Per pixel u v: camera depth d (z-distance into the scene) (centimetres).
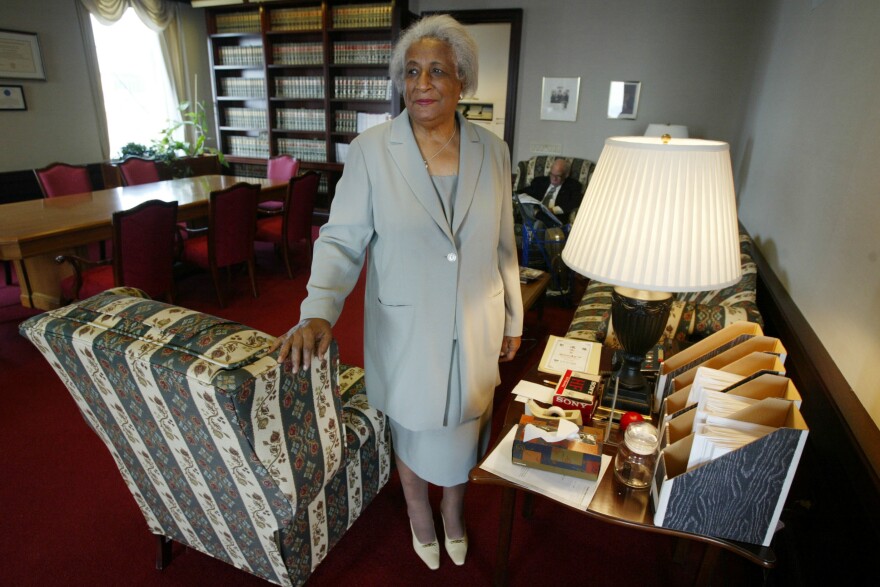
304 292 378
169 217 285
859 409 121
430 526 156
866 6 158
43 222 280
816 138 196
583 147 518
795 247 207
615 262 108
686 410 106
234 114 596
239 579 150
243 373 93
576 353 157
